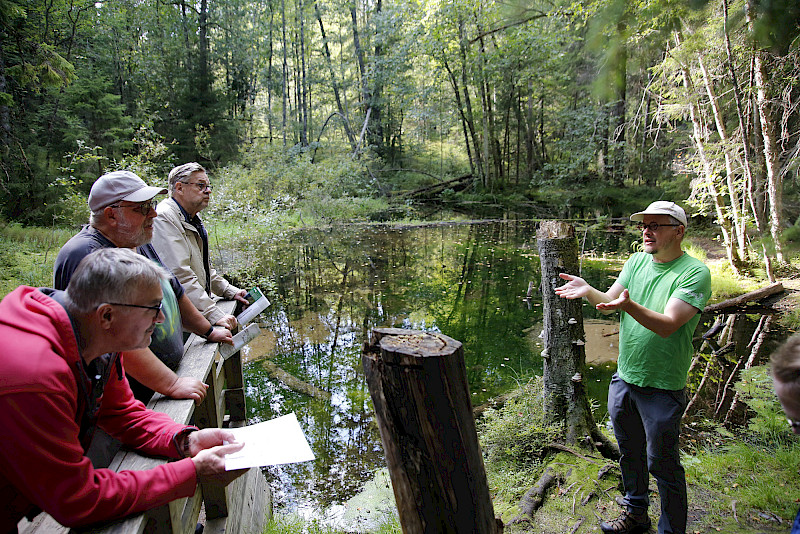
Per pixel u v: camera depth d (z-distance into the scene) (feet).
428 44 65.10
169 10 71.92
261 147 58.13
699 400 14.43
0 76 34.58
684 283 7.48
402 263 34.50
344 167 59.00
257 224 41.24
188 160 63.72
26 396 3.45
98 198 6.36
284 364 18.48
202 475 4.55
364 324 22.67
